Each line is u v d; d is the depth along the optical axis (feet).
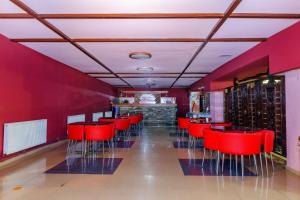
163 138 24.36
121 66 22.65
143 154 16.48
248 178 11.17
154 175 11.57
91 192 9.32
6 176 11.35
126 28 11.52
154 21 10.55
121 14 9.70
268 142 12.06
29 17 10.01
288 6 8.98
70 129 15.66
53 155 16.11
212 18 10.16
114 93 45.50
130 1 8.55
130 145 20.10
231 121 24.38
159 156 15.85
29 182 10.50
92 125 15.49
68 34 12.50
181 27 11.39
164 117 37.86
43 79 17.43
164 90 48.47
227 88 25.79
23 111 14.80
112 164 13.61
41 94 17.12
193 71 26.00
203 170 12.49
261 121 17.12
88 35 12.68
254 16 9.89
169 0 8.48
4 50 12.94
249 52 15.65
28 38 13.24
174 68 23.86
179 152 17.22
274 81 14.82
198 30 11.85
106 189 9.65
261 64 15.84
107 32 12.15
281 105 13.60
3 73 12.88
